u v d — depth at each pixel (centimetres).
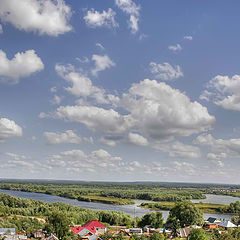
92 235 19012
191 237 14638
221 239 15112
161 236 17975
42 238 18938
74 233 19912
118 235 19462
